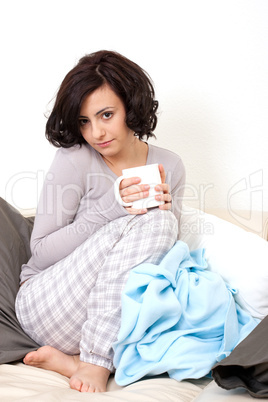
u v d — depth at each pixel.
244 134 1.64
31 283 1.29
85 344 1.13
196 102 1.69
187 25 1.65
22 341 1.20
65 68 1.82
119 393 0.96
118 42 1.76
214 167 1.70
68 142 1.33
